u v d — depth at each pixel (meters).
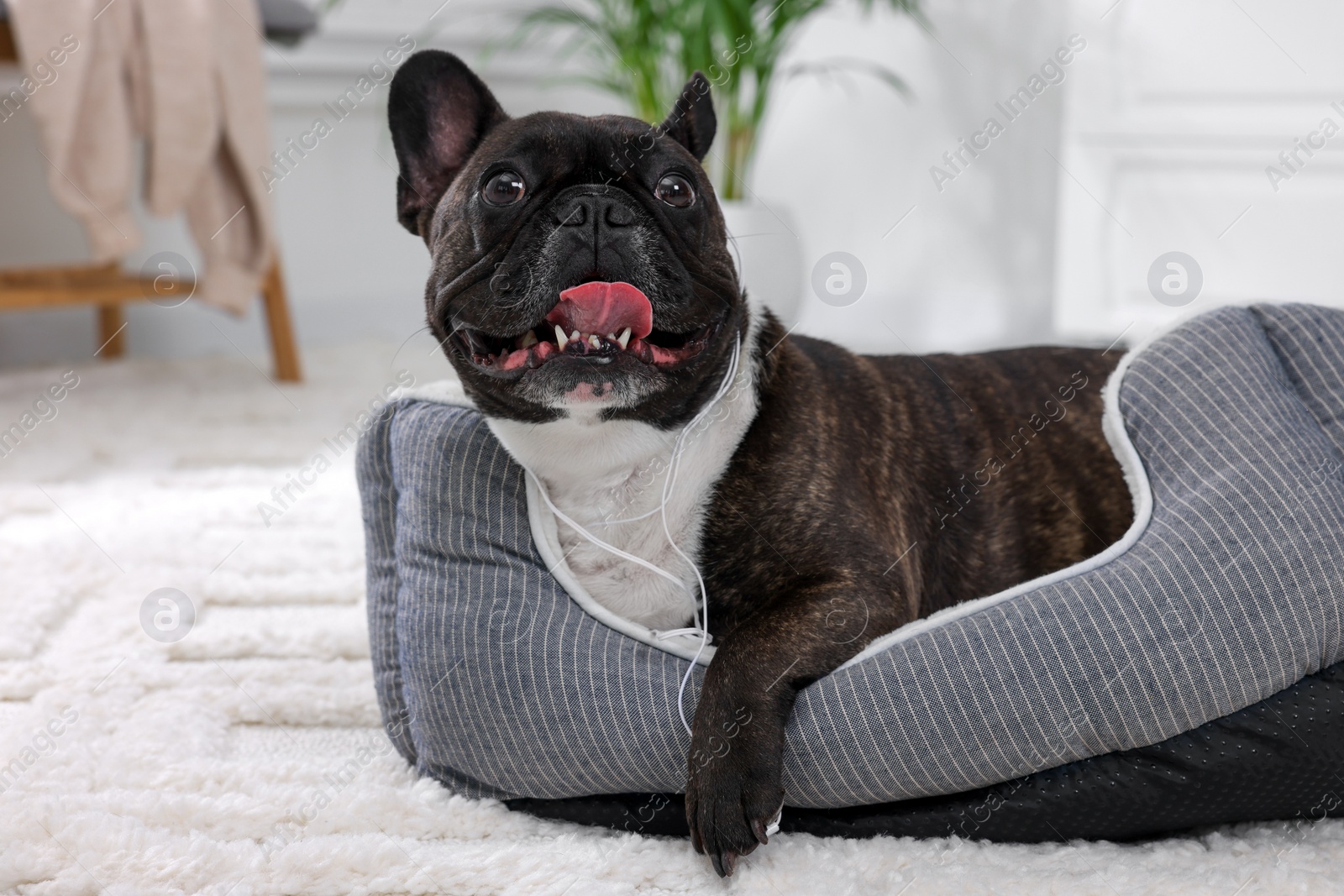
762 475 1.30
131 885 1.12
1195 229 3.27
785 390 1.36
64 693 1.57
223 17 3.26
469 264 1.25
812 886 1.08
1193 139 3.22
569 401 1.20
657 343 1.25
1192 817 1.15
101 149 3.09
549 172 1.22
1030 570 1.53
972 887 1.07
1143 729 1.12
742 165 3.53
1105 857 1.13
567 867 1.15
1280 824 1.19
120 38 3.09
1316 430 1.30
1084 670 1.12
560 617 1.27
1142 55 3.26
